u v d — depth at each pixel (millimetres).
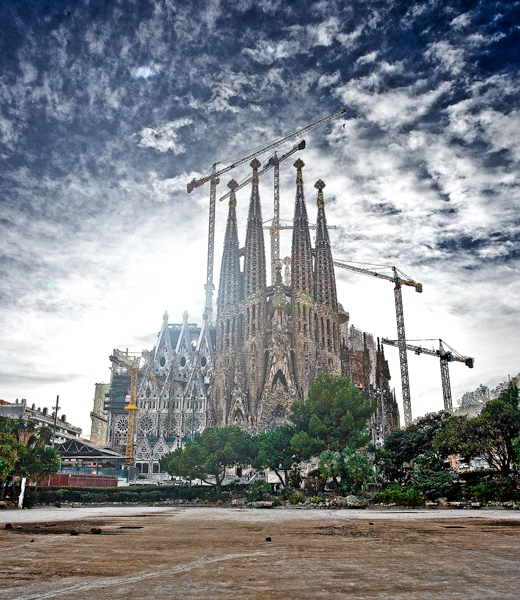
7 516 36094
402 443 84062
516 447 56594
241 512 46625
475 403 129000
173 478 117562
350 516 36094
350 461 64062
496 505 46562
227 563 12062
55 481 92750
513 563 11875
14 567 11453
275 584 9266
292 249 181750
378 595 8219
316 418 79062
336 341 173125
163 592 8531
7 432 64562
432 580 9648
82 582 9547
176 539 18625
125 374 182750
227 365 165875
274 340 159500
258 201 189250
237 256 184375
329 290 177375
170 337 193250
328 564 11844
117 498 84062
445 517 32406
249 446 85938
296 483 82438
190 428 165500
